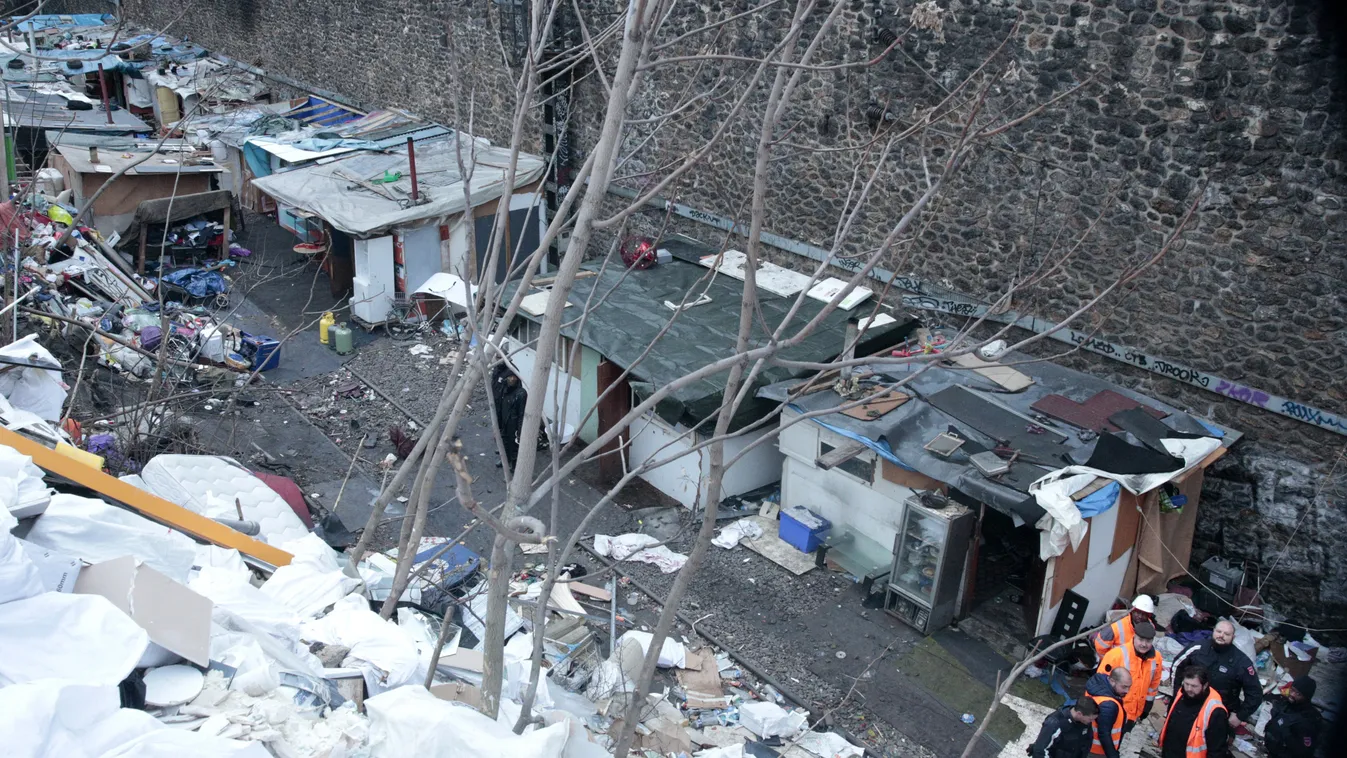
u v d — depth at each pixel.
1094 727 8.39
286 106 27.80
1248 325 10.97
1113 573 10.93
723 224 16.50
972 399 11.87
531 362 14.84
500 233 6.37
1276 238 10.55
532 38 5.97
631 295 14.76
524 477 5.21
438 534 12.44
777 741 9.12
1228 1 10.32
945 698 10.04
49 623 5.39
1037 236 12.52
